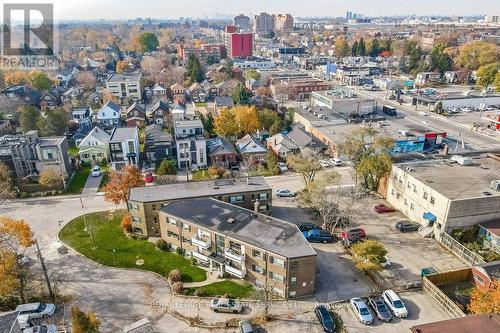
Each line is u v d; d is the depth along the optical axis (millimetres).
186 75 180250
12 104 121875
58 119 106250
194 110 134875
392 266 51594
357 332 41125
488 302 38625
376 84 176875
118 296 47344
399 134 95062
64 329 42000
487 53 198250
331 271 51062
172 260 54438
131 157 86312
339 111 122500
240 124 103875
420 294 46656
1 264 43531
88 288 48812
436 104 132875
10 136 87750
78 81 164875
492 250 52969
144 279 50500
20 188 75688
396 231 60344
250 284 48969
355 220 63719
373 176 71500
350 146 76000
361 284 48562
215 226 51312
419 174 63812
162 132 97188
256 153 88250
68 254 55938
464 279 48469
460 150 93125
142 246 57719
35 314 43594
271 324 42406
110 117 114812
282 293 46625
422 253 54562
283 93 149750
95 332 37000
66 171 81188
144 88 162125
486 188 58812
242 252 48406
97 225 63531
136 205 58531
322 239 57531
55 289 48125
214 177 81062
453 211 54938
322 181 62188
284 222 51906
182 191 61750
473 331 32594
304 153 81688
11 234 45531
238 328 41969
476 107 138250
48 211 68500
